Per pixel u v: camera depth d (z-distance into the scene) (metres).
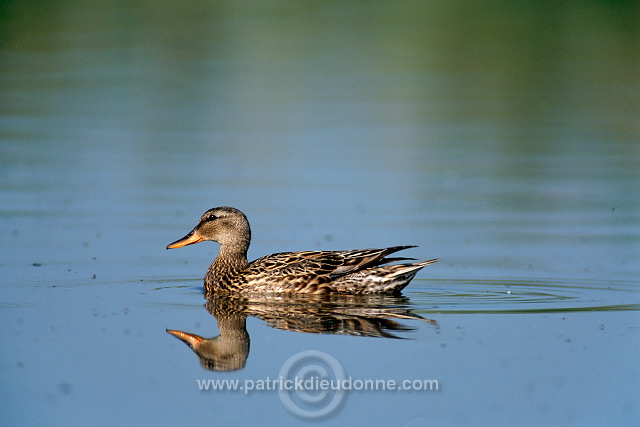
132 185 21.77
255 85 36.50
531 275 15.01
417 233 18.02
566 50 41.84
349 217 19.22
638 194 21.69
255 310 13.05
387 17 48.50
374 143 27.59
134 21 46.31
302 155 25.77
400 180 22.92
